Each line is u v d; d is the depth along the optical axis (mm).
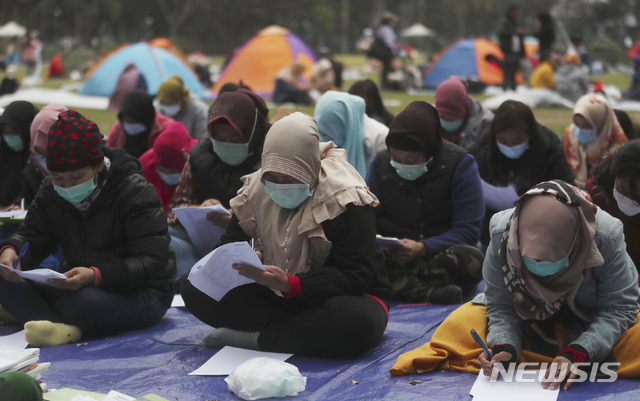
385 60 20812
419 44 72750
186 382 3057
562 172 4883
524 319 3127
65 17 58188
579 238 2809
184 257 4668
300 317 3311
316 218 3260
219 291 3285
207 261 3090
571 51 21641
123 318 3734
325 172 3346
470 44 22328
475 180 4398
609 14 66500
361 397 2857
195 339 3695
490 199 4852
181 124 5062
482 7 72188
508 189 4793
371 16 74000
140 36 64750
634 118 12305
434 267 4340
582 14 67375
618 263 2949
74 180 3533
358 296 3352
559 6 69188
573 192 2795
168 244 3883
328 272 3279
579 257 2824
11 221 4102
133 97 5766
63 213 3773
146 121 5812
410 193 4477
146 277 3742
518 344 3047
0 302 3732
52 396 2777
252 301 3422
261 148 4363
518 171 5035
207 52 63219
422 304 4332
